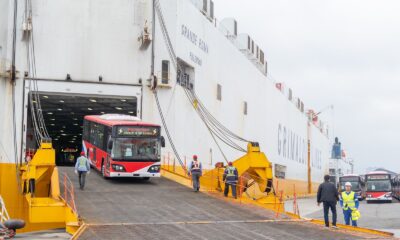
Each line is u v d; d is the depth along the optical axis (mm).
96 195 28094
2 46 38812
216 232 19969
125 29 41562
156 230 20094
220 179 32812
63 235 22859
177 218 23094
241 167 32281
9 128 38375
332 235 20000
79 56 40469
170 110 42156
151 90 41656
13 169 37969
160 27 42406
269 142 66812
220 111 51625
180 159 42438
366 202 66188
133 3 41844
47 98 42531
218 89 51281
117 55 41219
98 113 49844
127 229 20203
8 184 37625
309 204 59781
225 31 60031
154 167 32781
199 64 47156
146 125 33000
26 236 22641
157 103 41750
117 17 41469
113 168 32094
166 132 41844
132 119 35594
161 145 33188
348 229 22422
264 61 70375
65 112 50000
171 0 42875
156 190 30828
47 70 39719
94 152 37031
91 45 40750
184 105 44094
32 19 39688
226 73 53688
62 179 33125
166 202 27094
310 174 94000
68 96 40969
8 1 39219
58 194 26859
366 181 65688
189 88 45875
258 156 32250
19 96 38812
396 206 55781
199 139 46656
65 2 40469
